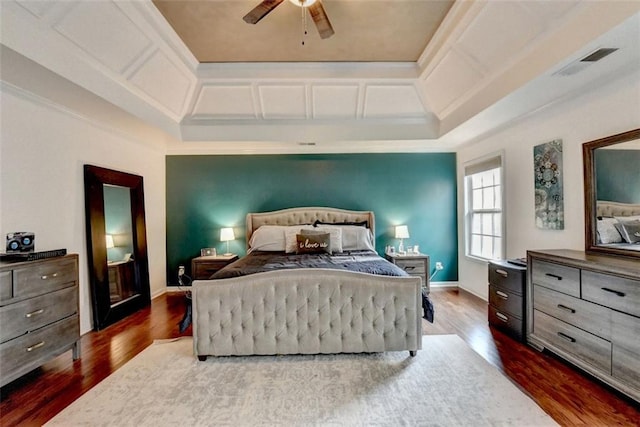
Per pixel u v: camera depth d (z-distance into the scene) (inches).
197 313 99.4
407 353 102.7
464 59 112.8
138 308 153.0
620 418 70.2
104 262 132.3
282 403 76.7
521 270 109.7
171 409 74.9
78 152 122.3
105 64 100.4
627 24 65.5
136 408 75.4
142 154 167.2
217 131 160.4
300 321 99.7
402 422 69.4
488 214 167.6
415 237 193.6
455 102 136.1
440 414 71.9
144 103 125.6
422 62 132.4
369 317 99.7
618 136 90.5
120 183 144.7
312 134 164.2
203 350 99.1
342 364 95.9
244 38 114.4
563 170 111.9
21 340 82.0
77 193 121.7
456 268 193.8
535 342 103.8
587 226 101.3
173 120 149.9
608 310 79.0
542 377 87.4
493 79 109.2
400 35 113.9
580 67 84.4
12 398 79.7
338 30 110.3
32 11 76.5
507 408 73.9
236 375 90.0
